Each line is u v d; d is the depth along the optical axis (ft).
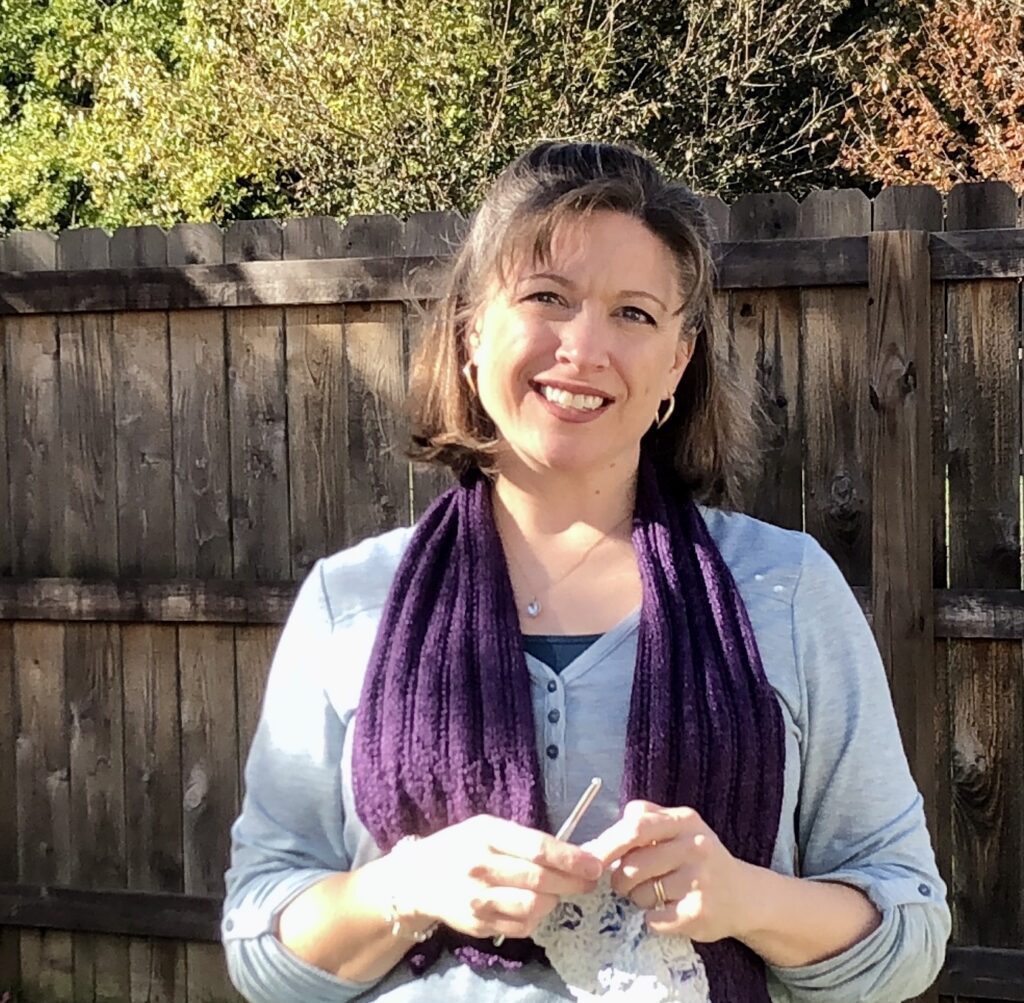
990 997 9.55
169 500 11.00
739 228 9.86
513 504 4.58
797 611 4.34
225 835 11.03
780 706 4.22
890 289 9.44
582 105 26.48
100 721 11.27
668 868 3.77
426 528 4.61
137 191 30.45
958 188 9.51
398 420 10.43
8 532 11.36
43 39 37.35
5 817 11.54
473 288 4.49
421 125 25.99
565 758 4.10
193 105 27.96
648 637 4.18
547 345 4.22
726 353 5.04
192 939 11.14
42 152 34.42
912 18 29.25
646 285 4.23
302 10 25.84
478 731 4.09
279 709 4.51
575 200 4.16
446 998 4.07
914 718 9.55
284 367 10.68
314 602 4.60
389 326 10.40
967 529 9.59
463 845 3.79
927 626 9.53
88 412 11.13
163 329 10.91
